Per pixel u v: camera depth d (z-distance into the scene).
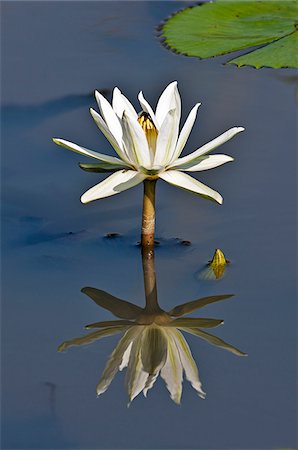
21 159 3.93
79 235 3.38
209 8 5.29
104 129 2.98
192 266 3.13
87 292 3.01
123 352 2.68
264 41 4.80
